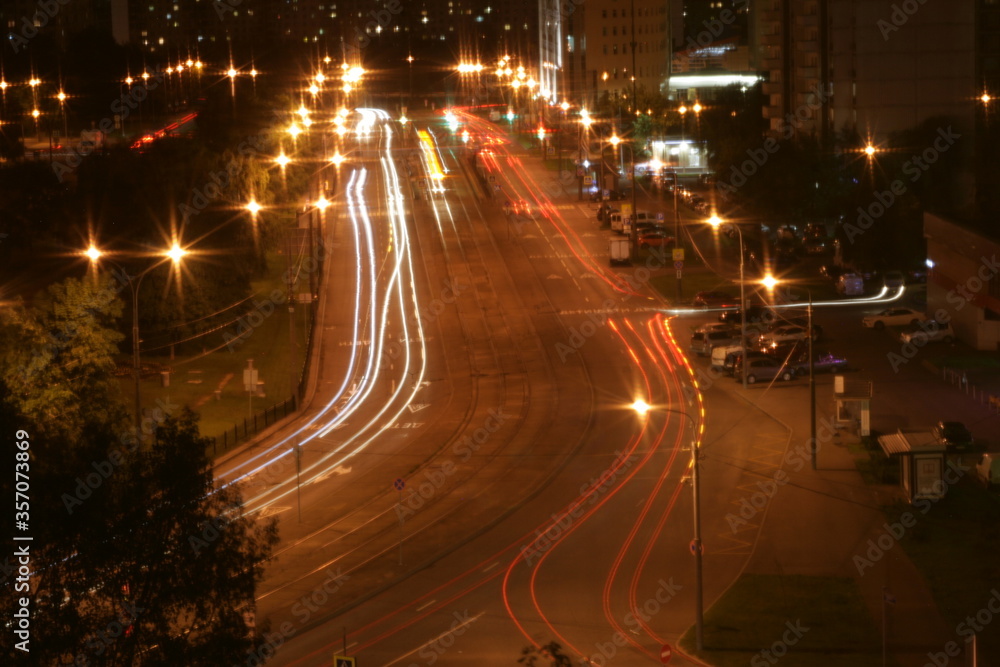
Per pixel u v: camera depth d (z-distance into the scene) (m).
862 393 76.25
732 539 60.03
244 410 89.00
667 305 116.69
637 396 88.62
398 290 128.25
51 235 114.12
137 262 101.62
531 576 56.19
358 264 140.25
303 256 142.62
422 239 152.38
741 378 91.00
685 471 71.00
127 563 33.66
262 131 175.38
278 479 73.25
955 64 159.62
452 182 192.62
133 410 86.38
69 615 31.97
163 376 94.00
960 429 72.00
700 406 85.12
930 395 83.69
